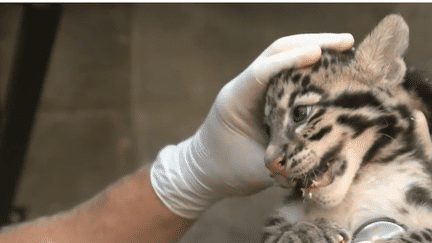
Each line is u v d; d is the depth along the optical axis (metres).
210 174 0.78
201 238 1.68
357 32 1.70
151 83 1.90
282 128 0.74
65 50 1.91
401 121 0.74
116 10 1.96
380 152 0.74
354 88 0.73
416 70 0.77
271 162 0.73
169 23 1.96
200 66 1.91
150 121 1.86
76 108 1.92
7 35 1.79
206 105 1.85
